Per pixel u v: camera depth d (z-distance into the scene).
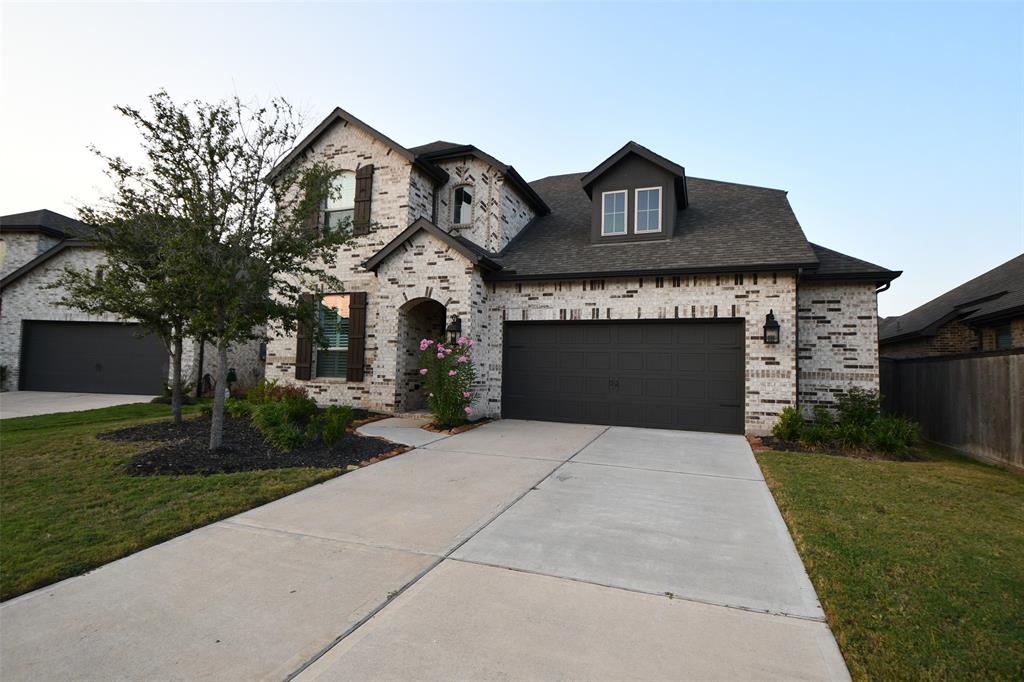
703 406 10.19
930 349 15.30
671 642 2.87
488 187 13.06
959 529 4.70
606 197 12.34
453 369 10.33
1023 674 2.60
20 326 16.50
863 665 2.66
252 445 7.74
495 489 5.96
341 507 5.26
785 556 4.10
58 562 3.81
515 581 3.61
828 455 8.05
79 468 6.39
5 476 6.05
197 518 4.79
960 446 9.16
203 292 6.82
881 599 3.35
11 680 2.50
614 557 4.05
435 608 3.22
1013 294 12.73
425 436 9.26
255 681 2.50
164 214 7.27
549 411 11.30
